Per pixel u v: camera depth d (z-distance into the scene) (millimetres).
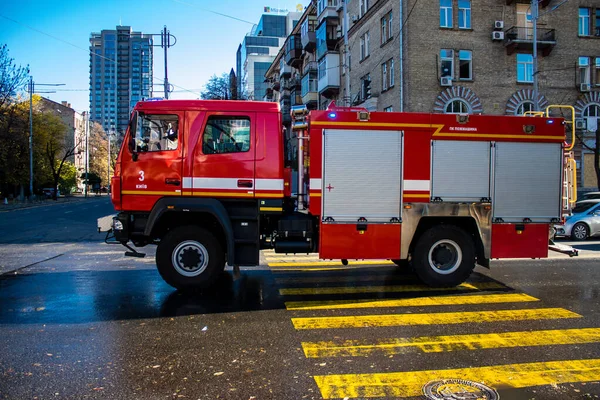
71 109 86000
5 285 7320
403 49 24156
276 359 4238
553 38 25109
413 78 23797
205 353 4379
